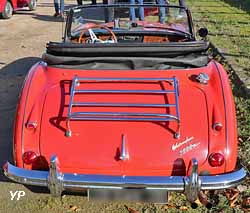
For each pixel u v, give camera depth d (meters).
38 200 3.75
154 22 5.03
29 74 3.66
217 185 3.08
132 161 3.10
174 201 3.70
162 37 4.98
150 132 3.16
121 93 3.40
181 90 3.43
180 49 3.55
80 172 3.14
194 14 13.47
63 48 3.57
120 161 3.10
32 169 3.20
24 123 3.26
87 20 4.93
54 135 3.21
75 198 3.76
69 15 4.77
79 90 3.41
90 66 3.62
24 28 12.28
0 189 3.93
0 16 14.04
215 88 3.46
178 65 3.60
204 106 3.31
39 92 3.46
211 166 3.11
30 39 10.62
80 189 3.14
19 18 14.18
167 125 3.18
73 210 3.60
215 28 11.00
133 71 3.58
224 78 3.57
